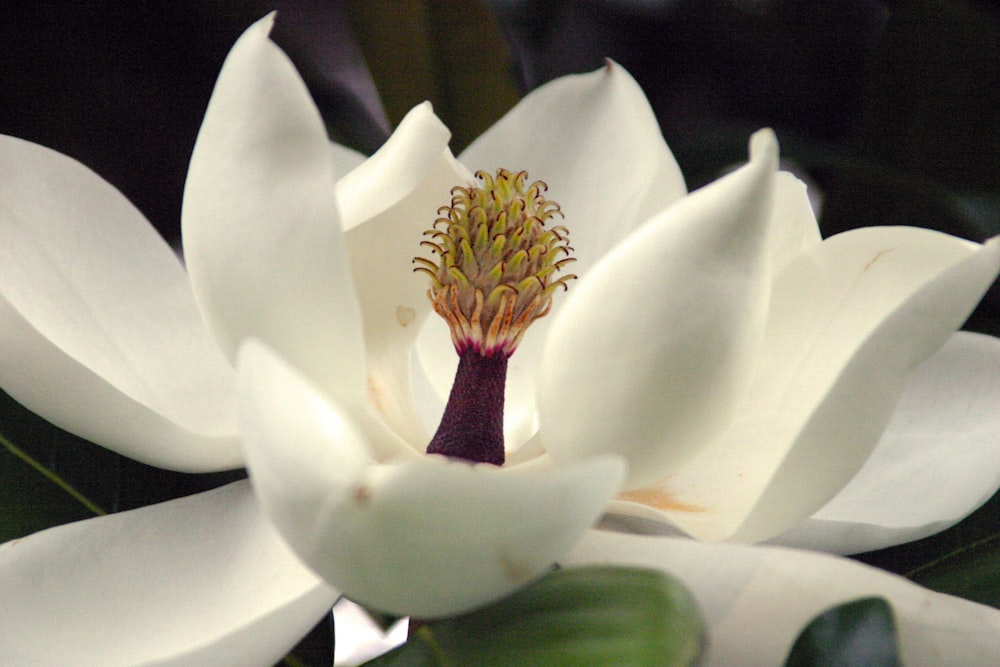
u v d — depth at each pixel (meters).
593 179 0.74
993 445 0.69
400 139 0.67
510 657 0.60
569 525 0.60
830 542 0.67
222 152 0.65
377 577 0.61
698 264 0.64
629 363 0.64
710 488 0.68
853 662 0.62
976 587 0.69
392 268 0.71
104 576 0.66
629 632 0.60
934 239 0.66
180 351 0.70
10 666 0.64
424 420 0.73
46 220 0.69
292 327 0.65
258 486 0.61
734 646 0.63
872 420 0.64
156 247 0.71
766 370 0.68
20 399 0.67
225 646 0.63
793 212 0.69
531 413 0.72
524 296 0.68
